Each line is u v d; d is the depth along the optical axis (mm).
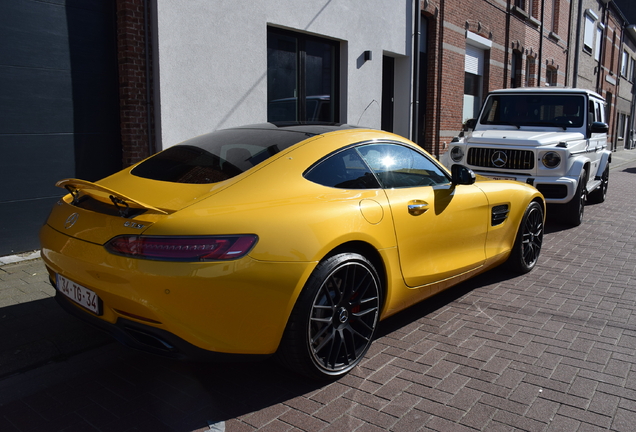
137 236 2404
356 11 9383
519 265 4977
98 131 6102
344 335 2992
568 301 4305
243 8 7191
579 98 8203
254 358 2631
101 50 6043
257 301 2488
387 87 11320
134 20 6043
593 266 5422
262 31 7535
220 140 3426
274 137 3312
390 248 3209
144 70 6223
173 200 2656
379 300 3191
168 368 3129
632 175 17609
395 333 3635
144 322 2447
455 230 3871
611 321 3859
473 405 2688
